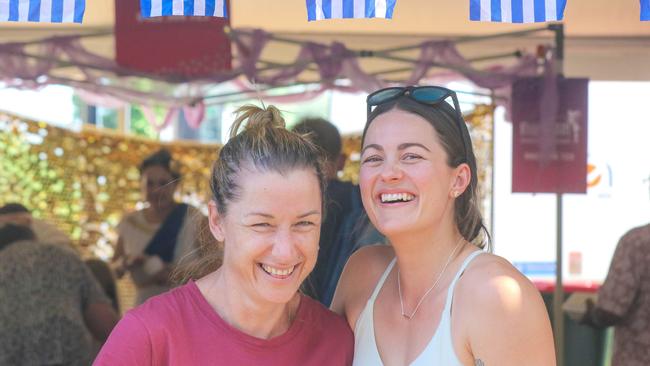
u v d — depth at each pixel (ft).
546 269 23.09
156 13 7.86
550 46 16.46
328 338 6.79
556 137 16.48
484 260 6.57
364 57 17.01
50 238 17.60
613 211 23.48
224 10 7.95
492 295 6.24
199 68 15.83
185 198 24.03
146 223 19.15
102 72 17.69
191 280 6.59
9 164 21.57
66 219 22.86
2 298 12.28
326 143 10.82
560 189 16.49
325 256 9.45
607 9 15.89
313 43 17.07
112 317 13.15
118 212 23.82
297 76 18.58
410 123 6.62
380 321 7.00
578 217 23.47
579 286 18.90
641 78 17.66
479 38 16.58
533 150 16.57
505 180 21.20
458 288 6.50
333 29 18.01
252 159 6.04
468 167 6.86
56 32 17.38
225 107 23.06
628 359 13.76
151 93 19.62
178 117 25.35
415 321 6.74
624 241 13.83
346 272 7.63
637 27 17.03
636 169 23.41
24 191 21.91
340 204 9.65
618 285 13.74
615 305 13.75
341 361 6.83
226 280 6.32
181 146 24.47
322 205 6.34
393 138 6.62
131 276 19.06
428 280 6.78
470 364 6.43
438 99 6.65
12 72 16.78
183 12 7.82
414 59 17.17
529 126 16.57
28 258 12.53
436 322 6.58
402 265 6.87
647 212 23.35
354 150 23.12
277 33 18.08
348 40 18.22
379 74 18.38
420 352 6.59
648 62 17.62
